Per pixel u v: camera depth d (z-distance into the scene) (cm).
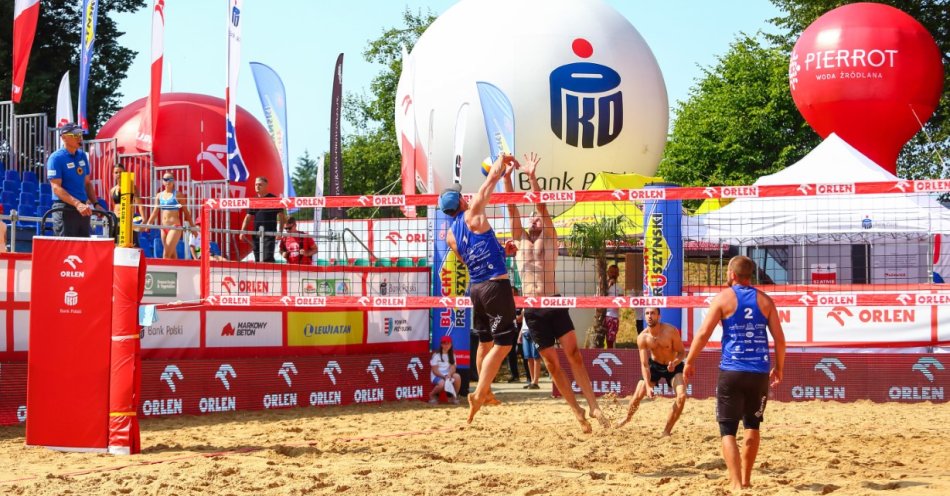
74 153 1011
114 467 739
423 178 2198
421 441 899
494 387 1582
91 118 3177
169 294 1123
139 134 1620
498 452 812
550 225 876
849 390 1336
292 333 1252
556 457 778
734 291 630
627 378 1389
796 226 1598
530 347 1534
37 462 768
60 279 831
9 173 1540
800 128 3412
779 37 3466
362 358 1316
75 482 673
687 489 625
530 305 848
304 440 918
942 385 1301
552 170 2064
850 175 1688
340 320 1312
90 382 820
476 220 746
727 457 623
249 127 2109
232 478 683
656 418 1126
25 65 1412
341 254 1888
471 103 2088
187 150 1975
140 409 1084
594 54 2098
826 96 2061
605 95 2072
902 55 2009
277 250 1593
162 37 1482
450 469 712
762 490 613
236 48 1466
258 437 946
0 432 940
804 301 894
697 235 1644
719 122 3516
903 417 1139
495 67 2077
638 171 2156
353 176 4175
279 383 1222
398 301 941
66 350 827
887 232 1565
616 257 1923
